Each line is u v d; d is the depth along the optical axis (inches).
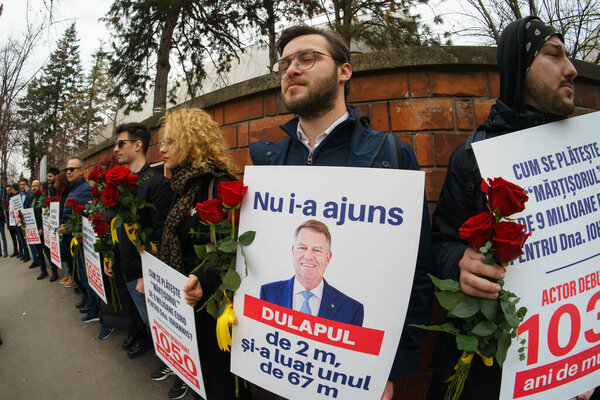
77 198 116.3
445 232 43.8
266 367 38.6
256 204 39.0
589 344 37.2
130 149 87.4
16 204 246.7
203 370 52.7
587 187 38.6
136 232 64.3
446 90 59.6
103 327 109.4
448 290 32.1
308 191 36.1
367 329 33.2
